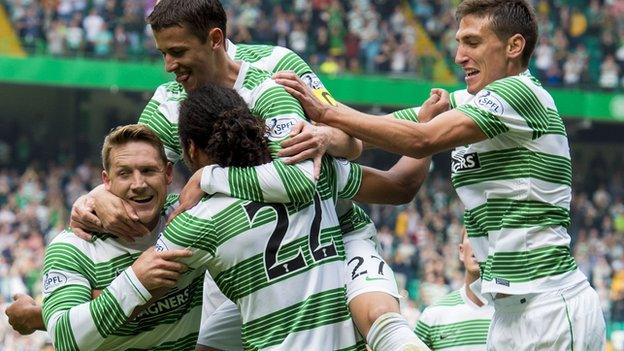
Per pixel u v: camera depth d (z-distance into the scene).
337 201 6.10
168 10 5.75
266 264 5.42
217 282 5.57
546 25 32.53
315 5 31.88
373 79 31.08
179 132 5.64
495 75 6.20
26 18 30.45
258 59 6.48
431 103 6.43
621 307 25.67
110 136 5.73
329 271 5.54
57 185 29.08
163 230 5.74
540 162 6.00
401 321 5.43
